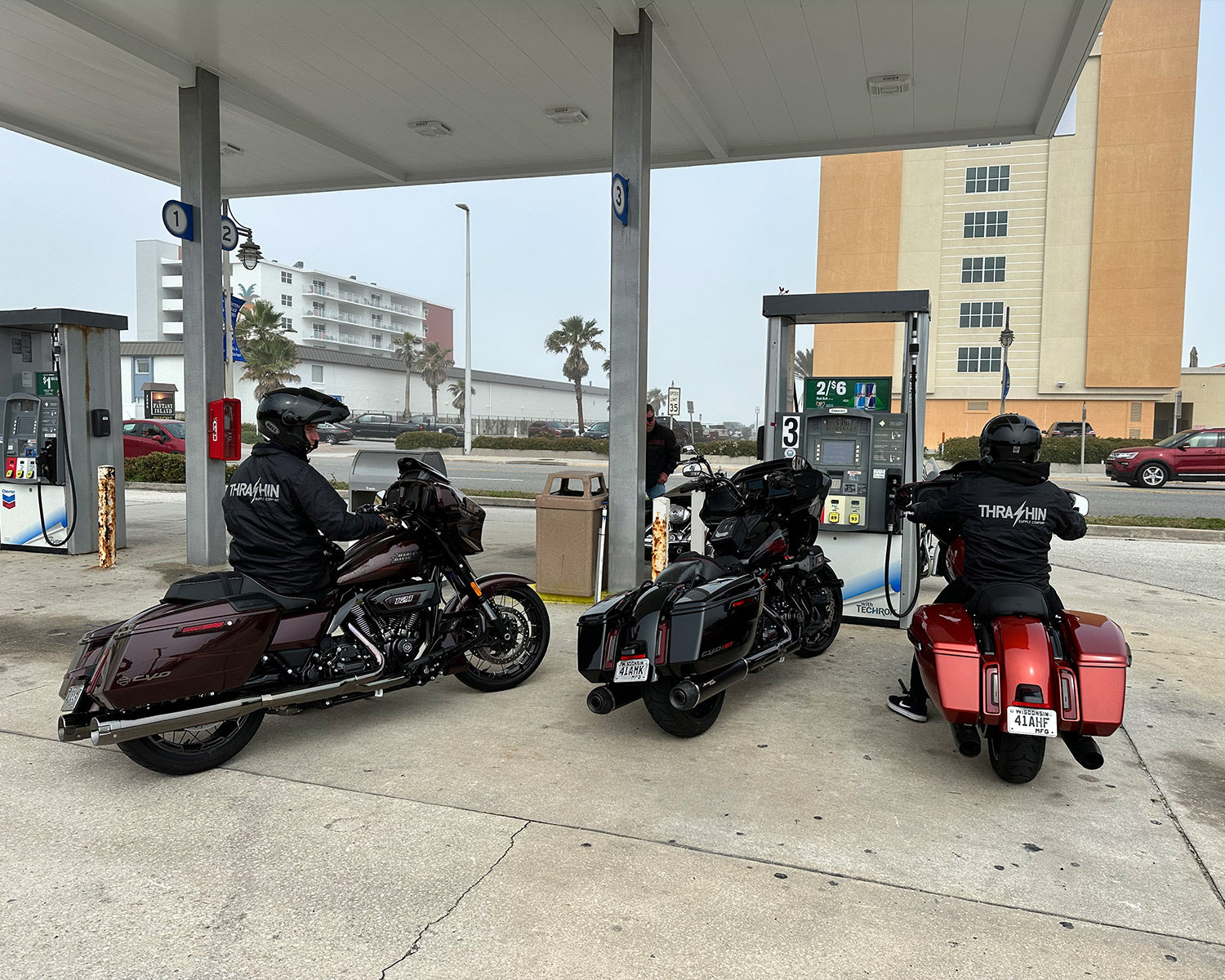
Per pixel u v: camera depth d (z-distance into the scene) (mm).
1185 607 7211
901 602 6312
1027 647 3473
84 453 8891
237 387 50156
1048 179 36906
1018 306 37656
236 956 2445
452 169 11531
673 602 4000
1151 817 3393
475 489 18234
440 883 2832
